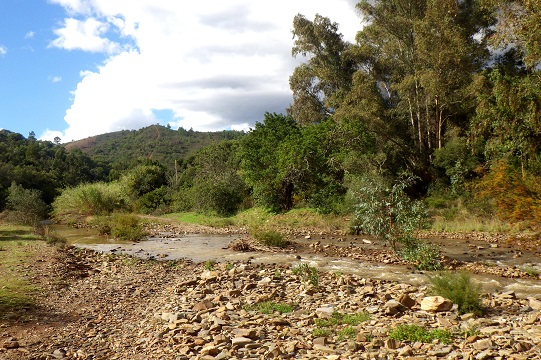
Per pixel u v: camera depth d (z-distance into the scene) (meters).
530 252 15.38
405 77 32.59
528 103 18.44
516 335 6.06
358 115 32.59
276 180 30.39
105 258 15.82
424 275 11.91
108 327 7.82
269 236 18.70
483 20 29.28
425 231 21.12
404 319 7.20
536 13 15.29
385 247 17.06
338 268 13.15
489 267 12.91
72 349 6.66
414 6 32.09
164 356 6.03
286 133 33.03
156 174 54.31
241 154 32.78
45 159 87.94
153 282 11.75
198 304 8.44
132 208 42.41
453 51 28.34
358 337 6.18
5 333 7.33
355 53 36.44
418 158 34.19
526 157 20.41
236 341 6.25
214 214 35.06
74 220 32.69
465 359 5.18
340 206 26.73
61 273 12.48
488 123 21.70
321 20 39.78
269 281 10.63
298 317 7.64
